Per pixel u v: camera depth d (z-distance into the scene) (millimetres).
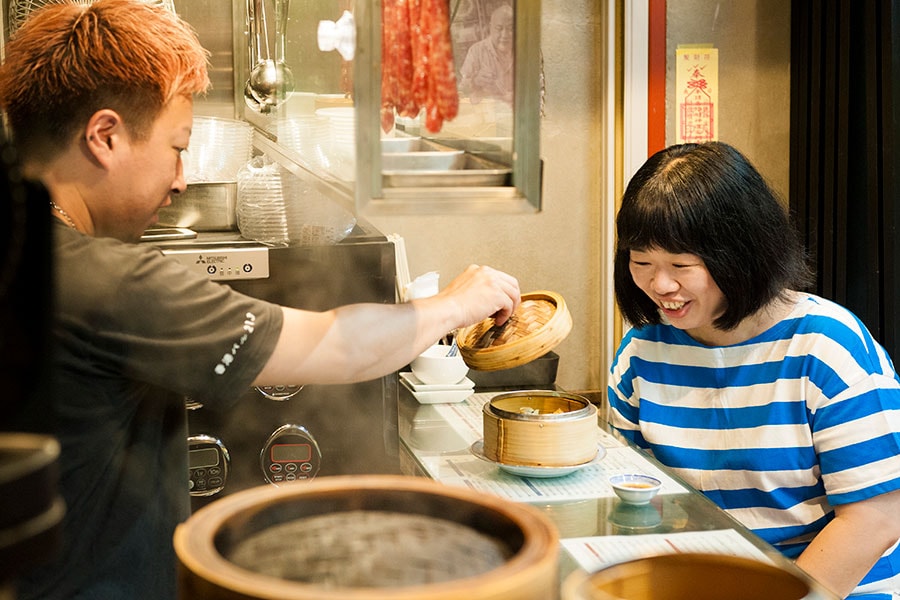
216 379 1384
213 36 2953
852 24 2959
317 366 1468
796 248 2096
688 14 3303
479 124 1227
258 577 680
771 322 2145
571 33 3297
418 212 1133
